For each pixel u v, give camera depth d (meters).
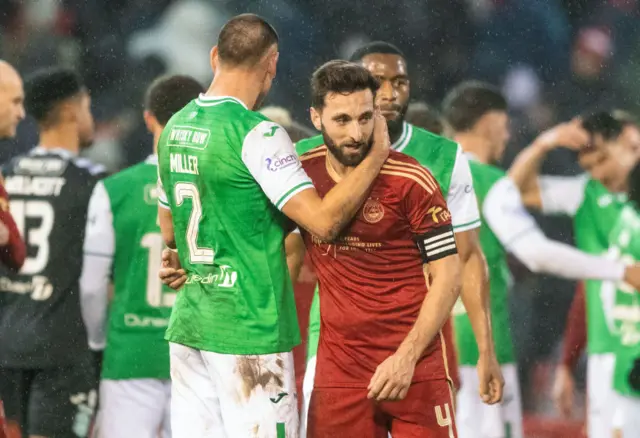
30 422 19.28
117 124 30.81
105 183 18.81
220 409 13.09
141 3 32.09
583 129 21.12
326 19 32.78
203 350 12.84
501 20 33.03
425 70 32.97
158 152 13.18
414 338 12.46
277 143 12.38
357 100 12.17
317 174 12.92
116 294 18.94
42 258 19.00
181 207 12.90
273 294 12.66
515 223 20.05
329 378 13.14
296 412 12.96
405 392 12.37
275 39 13.12
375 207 12.57
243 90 12.91
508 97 32.72
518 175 23.08
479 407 19.45
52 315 19.09
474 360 19.30
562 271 19.92
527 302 26.56
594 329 20.00
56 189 18.97
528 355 26.38
